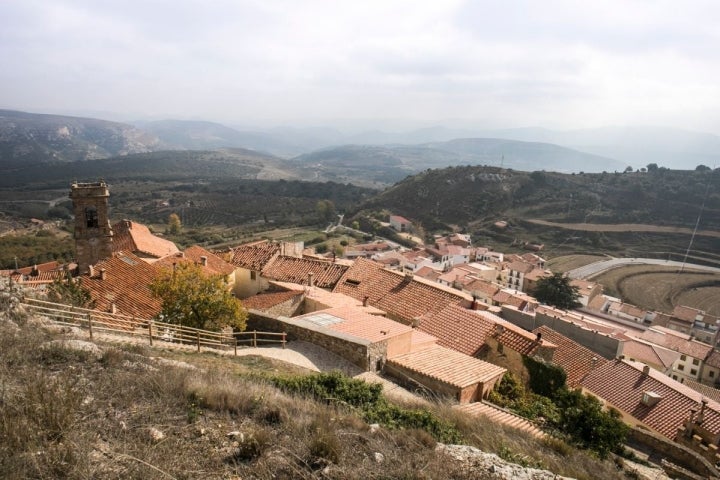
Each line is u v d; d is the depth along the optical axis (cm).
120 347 1344
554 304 8775
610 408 2667
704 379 6103
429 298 2928
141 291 2659
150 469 622
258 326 2178
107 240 3247
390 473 730
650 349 5350
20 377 851
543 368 2092
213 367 1452
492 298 7188
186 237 13212
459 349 2309
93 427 728
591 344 3862
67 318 1658
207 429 796
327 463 727
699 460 1948
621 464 1548
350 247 12375
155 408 841
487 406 1703
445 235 15775
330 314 2244
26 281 3153
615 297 10438
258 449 728
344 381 1289
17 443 616
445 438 1079
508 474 840
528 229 15888
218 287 2238
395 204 18975
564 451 1273
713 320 8175
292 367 1688
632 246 14125
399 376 1823
